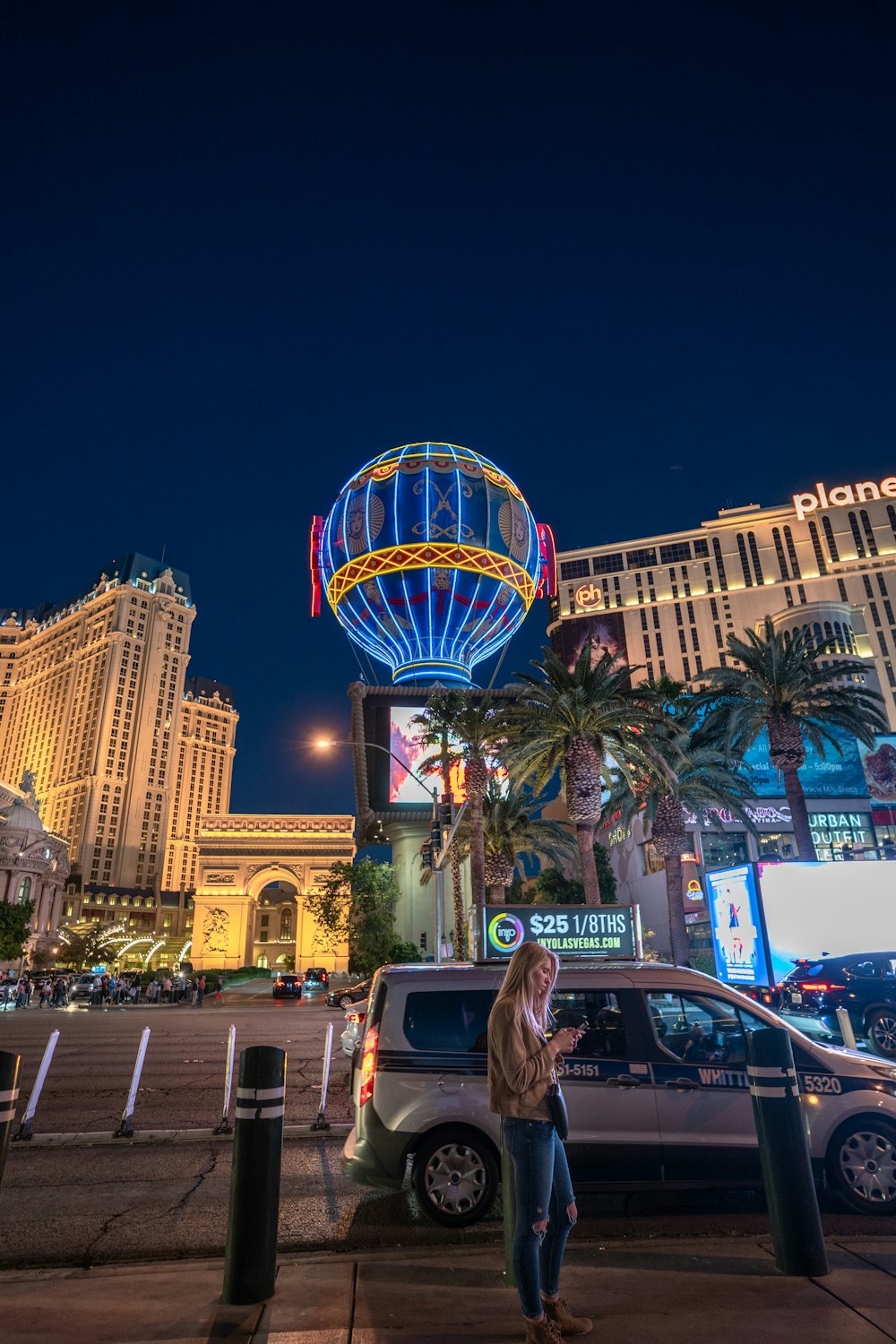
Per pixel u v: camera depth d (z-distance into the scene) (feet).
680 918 116.88
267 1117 17.81
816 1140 23.67
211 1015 128.77
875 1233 21.65
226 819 449.06
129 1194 26.63
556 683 110.73
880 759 225.76
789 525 497.87
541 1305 14.24
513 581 242.99
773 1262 18.69
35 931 374.43
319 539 259.80
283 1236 22.34
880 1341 14.47
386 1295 17.08
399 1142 22.84
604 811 156.66
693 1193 25.86
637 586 512.63
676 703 129.29
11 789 407.44
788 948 72.59
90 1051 71.51
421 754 200.34
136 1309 16.42
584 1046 24.17
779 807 216.74
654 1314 15.84
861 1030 61.52
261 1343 14.80
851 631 382.22
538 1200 14.35
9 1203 25.58
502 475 254.27
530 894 210.18
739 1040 24.54
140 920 611.47
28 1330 15.39
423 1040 23.86
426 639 231.91
